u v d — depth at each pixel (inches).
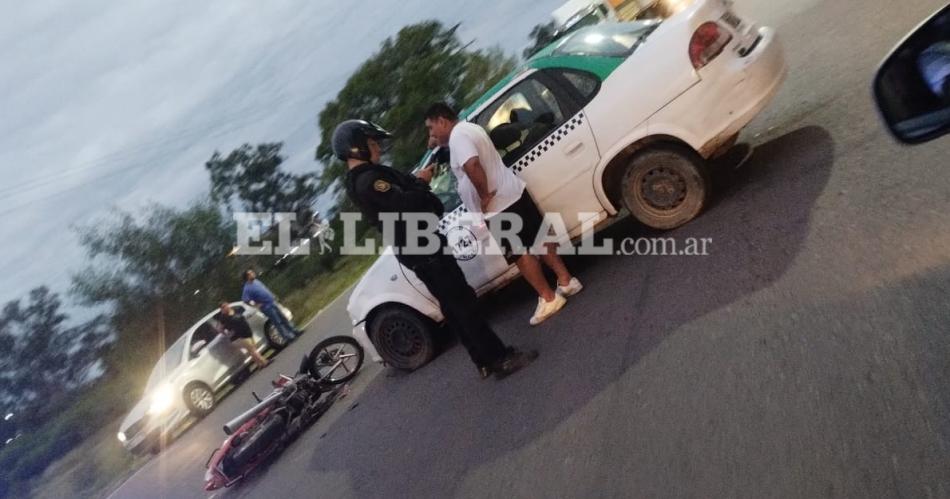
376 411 266.8
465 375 243.9
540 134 230.7
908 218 156.8
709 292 183.6
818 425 119.1
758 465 118.9
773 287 166.4
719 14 215.3
